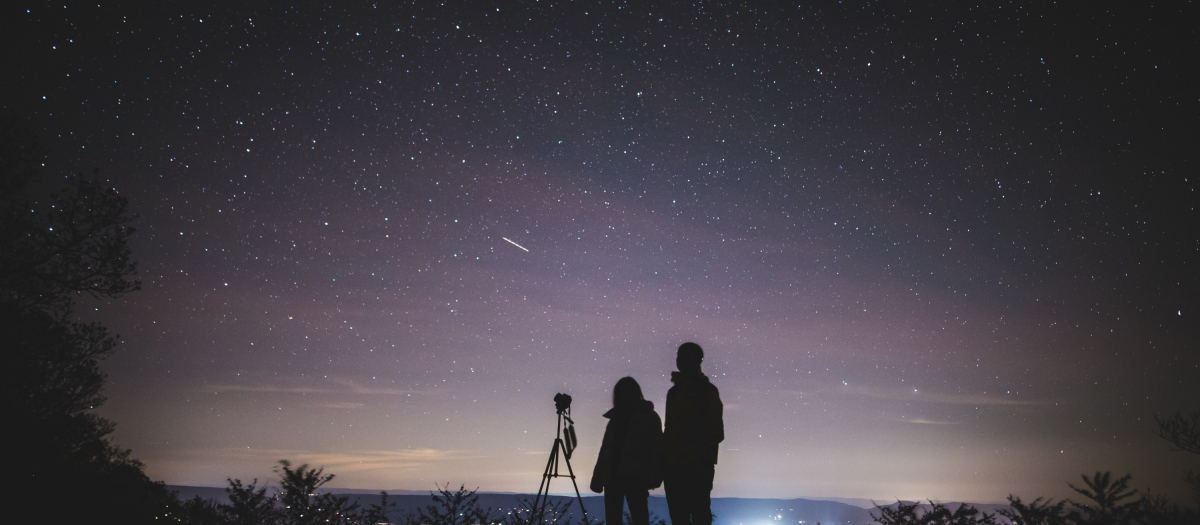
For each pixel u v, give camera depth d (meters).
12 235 8.30
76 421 9.68
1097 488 5.86
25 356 8.84
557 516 6.30
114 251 9.15
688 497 4.38
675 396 4.68
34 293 8.76
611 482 4.81
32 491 7.96
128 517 7.71
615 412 5.17
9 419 8.59
